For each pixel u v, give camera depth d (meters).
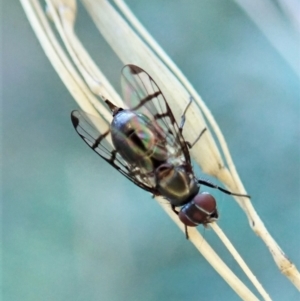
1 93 0.08
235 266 0.07
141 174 0.06
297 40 0.07
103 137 0.06
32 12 0.05
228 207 0.07
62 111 0.08
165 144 0.06
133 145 0.06
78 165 0.08
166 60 0.05
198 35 0.08
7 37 0.08
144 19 0.08
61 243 0.07
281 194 0.07
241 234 0.07
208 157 0.05
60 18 0.05
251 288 0.07
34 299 0.07
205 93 0.07
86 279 0.07
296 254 0.07
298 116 0.07
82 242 0.07
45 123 0.08
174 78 0.05
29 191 0.08
